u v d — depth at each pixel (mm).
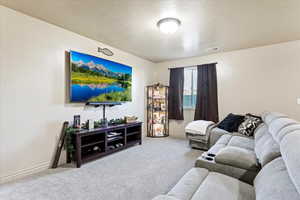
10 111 2068
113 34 2871
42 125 2379
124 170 2363
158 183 2008
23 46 2184
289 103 3150
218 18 2289
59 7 2041
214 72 3934
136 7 2035
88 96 2908
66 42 2682
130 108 4094
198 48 3605
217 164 1620
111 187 1910
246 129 2945
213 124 3643
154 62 4918
